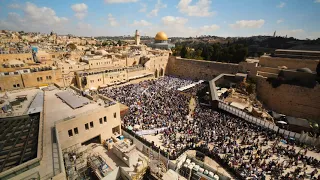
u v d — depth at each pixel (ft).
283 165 80.53
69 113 82.58
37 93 109.29
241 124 118.21
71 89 121.39
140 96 168.86
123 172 69.46
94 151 83.82
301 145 96.84
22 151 51.13
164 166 77.51
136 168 71.36
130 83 232.32
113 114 93.15
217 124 115.96
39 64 184.14
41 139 55.36
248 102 155.12
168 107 142.41
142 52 331.57
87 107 90.53
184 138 100.48
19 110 81.41
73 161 70.49
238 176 74.54
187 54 337.52
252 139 100.78
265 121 114.11
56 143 57.21
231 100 157.89
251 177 72.95
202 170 77.36
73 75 188.75
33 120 72.79
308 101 154.20
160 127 112.27
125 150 77.71
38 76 137.18
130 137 98.27
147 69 268.00
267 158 84.94
